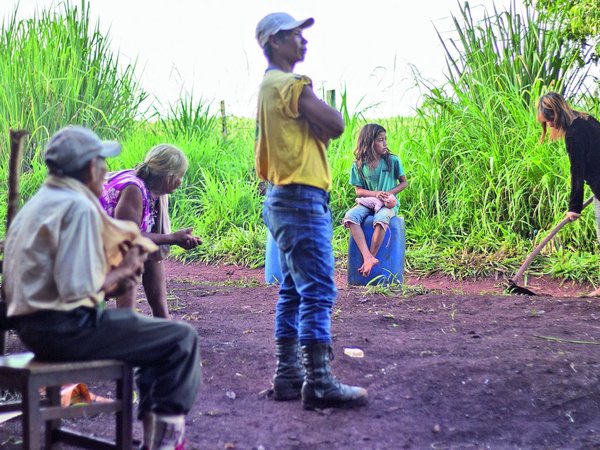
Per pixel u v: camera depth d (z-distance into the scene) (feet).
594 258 29.04
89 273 9.84
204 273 32.04
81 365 10.23
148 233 15.28
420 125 37.14
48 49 43.21
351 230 26.61
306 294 13.79
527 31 36.42
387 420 13.60
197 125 45.21
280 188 13.71
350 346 18.12
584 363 16.55
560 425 13.43
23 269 9.92
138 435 12.89
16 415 13.82
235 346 18.10
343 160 36.60
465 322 21.07
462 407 14.23
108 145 10.85
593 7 33.32
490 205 33.17
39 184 37.70
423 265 30.71
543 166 32.35
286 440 12.71
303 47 14.05
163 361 10.68
